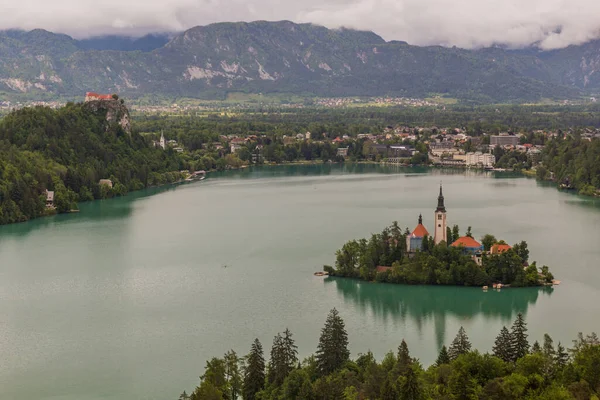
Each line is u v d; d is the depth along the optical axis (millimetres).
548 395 197000
